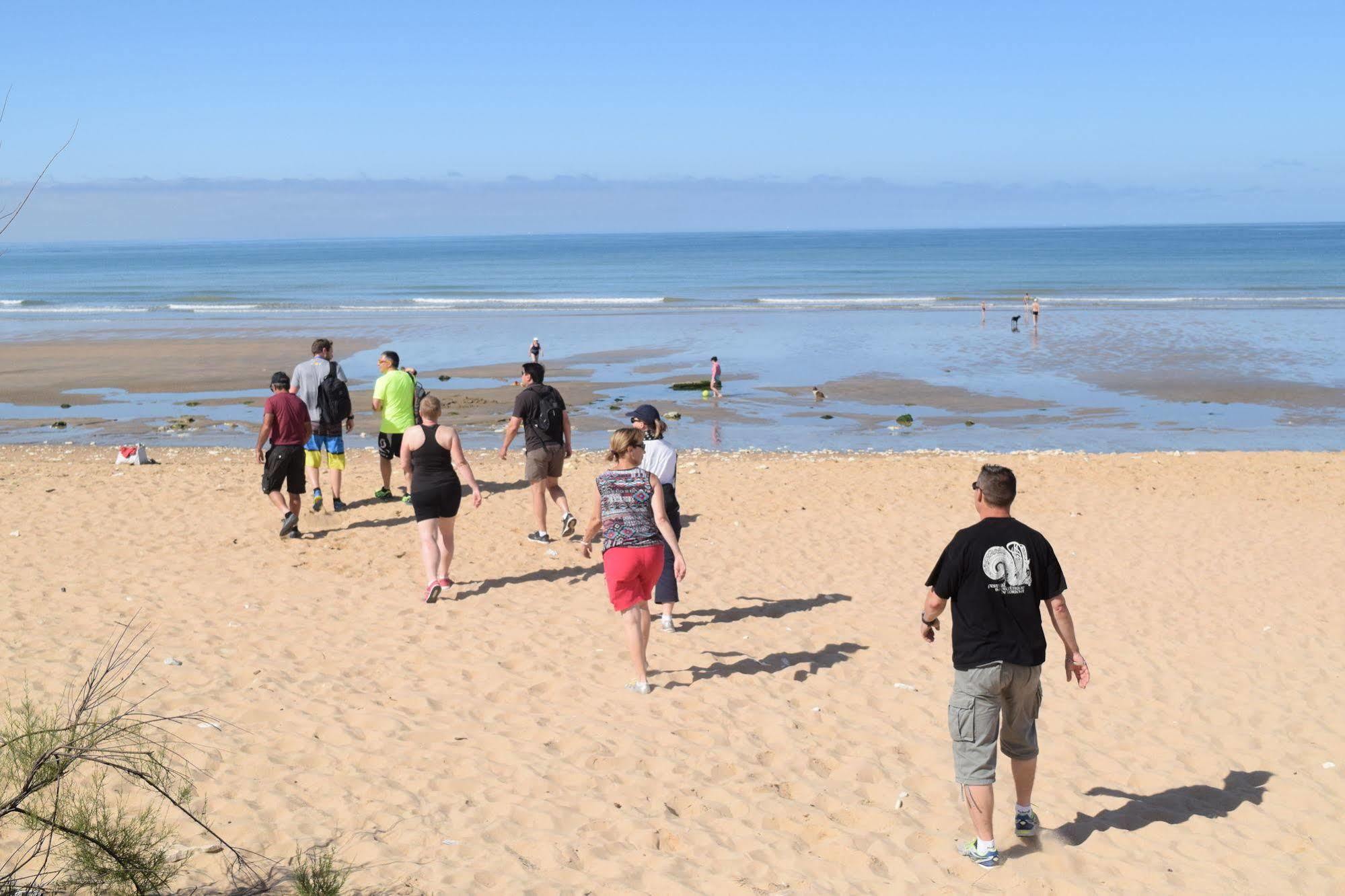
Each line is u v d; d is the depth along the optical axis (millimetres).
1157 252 137375
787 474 15359
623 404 26562
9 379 30875
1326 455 17141
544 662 7266
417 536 11062
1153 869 4648
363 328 45594
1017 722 4715
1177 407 25969
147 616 8016
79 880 3861
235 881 4207
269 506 12391
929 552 10883
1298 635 8250
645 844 4723
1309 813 5297
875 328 44156
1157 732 6367
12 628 7469
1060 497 13828
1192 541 11477
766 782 5430
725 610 8727
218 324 47562
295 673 6859
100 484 13516
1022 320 46812
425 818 4871
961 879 4527
